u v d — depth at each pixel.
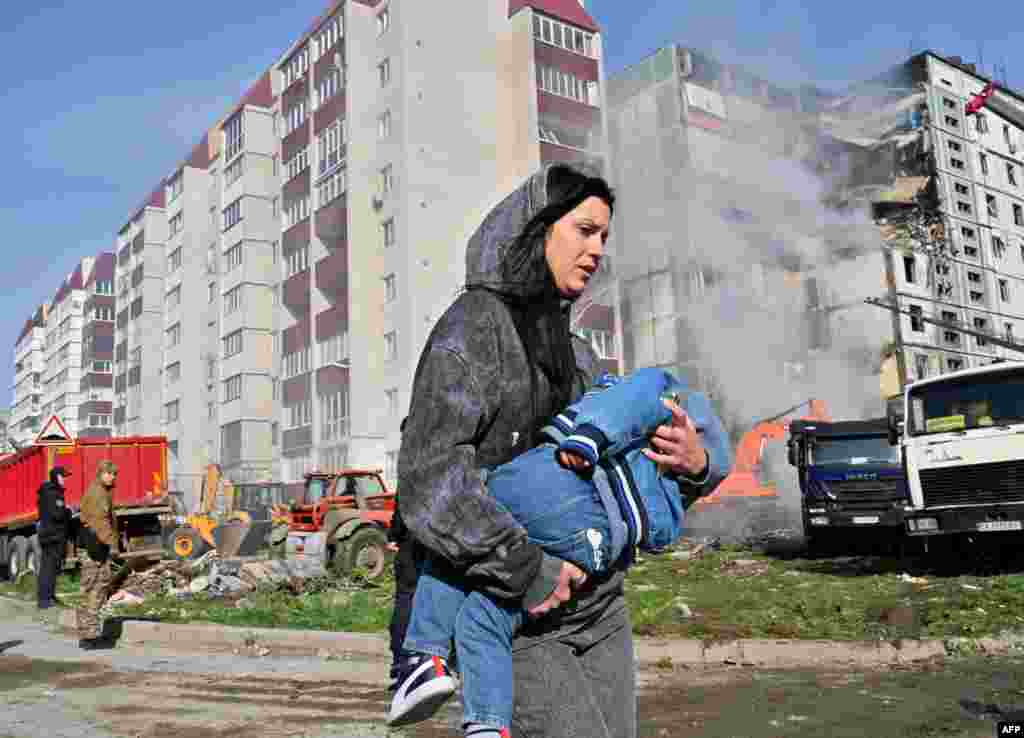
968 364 49.84
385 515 14.67
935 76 56.12
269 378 50.75
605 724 1.69
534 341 1.75
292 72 48.66
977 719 4.74
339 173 42.62
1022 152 61.41
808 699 5.39
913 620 7.60
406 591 1.87
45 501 12.41
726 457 1.91
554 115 41.09
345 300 41.66
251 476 49.34
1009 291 56.66
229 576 13.52
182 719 5.47
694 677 6.29
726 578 11.89
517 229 1.75
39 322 116.88
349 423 40.41
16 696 6.32
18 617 11.78
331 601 10.45
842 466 15.29
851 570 12.37
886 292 45.81
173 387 61.94
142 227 69.81
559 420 1.71
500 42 42.25
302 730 5.10
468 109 40.84
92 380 80.31
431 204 39.47
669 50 38.91
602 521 1.64
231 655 7.84
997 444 11.22
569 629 1.70
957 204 54.28
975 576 10.78
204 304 60.56
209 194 58.78
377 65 42.25
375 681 6.57
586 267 1.83
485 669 1.61
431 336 1.73
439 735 4.91
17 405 125.62
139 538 17.34
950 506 11.48
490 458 1.71
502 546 1.56
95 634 8.62
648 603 8.81
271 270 51.44
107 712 5.73
